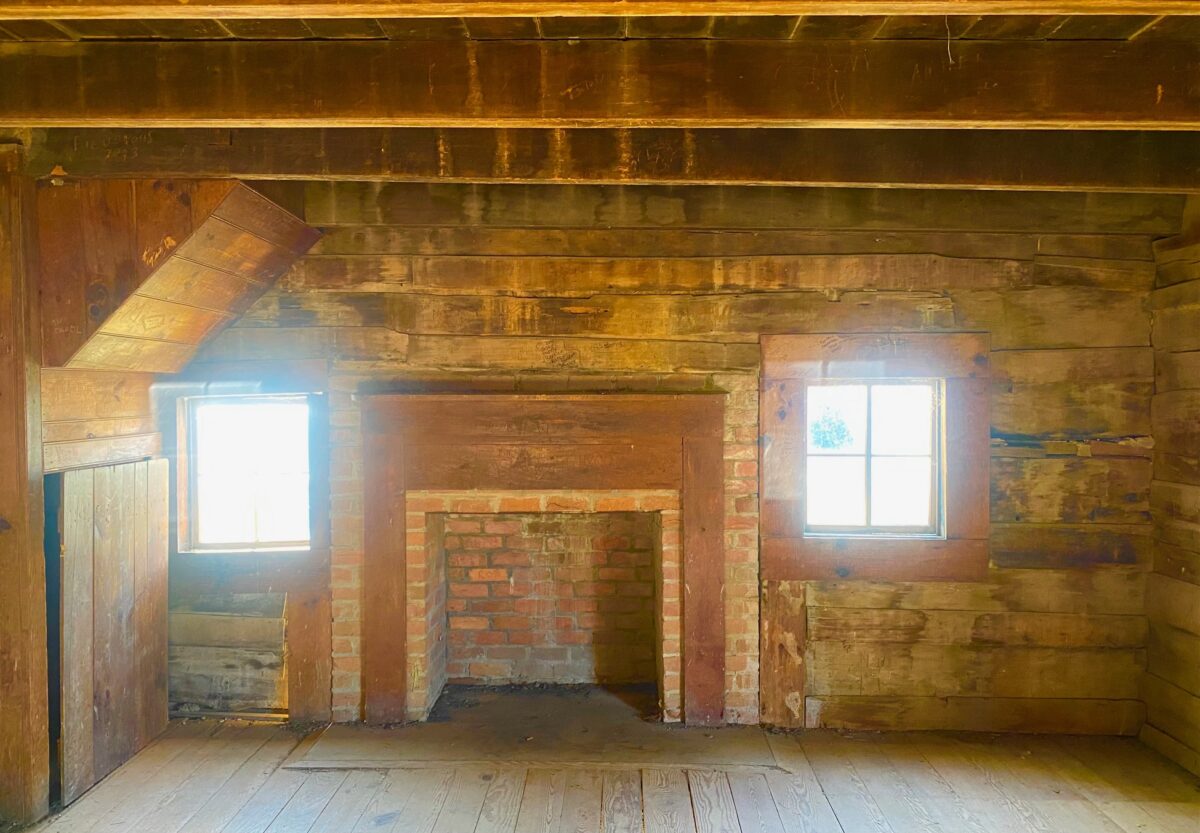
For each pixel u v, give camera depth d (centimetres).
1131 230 338
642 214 340
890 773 317
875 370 349
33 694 279
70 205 279
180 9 165
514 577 402
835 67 213
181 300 307
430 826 279
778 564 354
